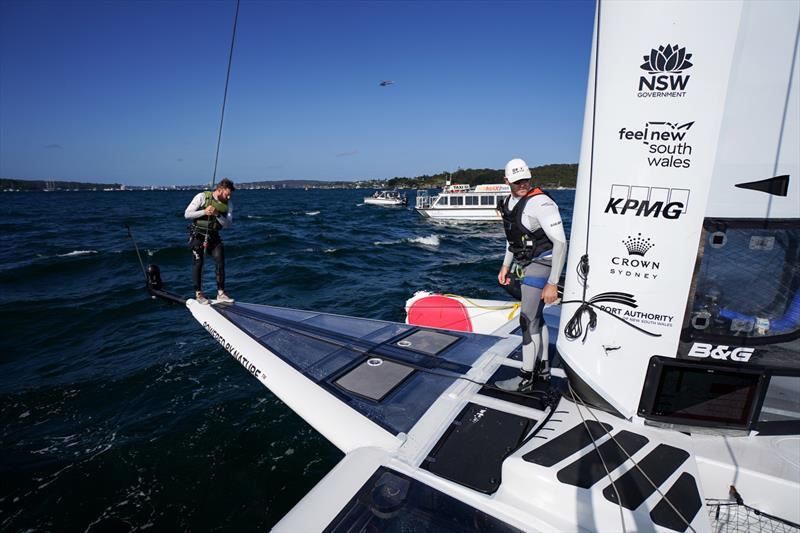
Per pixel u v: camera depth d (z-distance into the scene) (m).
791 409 2.42
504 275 3.20
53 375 7.39
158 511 4.48
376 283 13.90
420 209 42.00
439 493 2.24
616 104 2.24
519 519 2.04
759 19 1.96
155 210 58.25
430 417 2.94
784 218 2.12
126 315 10.55
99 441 5.56
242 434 5.70
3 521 4.33
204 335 9.17
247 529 4.27
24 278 14.93
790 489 2.10
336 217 46.72
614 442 2.29
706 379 2.41
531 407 2.95
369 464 2.48
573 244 2.58
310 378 3.64
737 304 2.26
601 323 2.48
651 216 2.28
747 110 2.05
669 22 2.05
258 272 15.47
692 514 1.87
